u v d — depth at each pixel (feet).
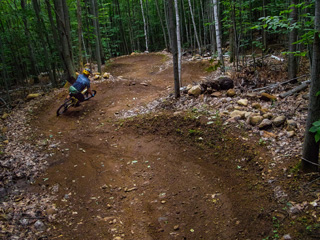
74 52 52.90
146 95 31.65
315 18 9.76
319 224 9.18
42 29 40.34
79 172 16.80
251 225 10.37
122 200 13.58
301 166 12.10
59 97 33.22
